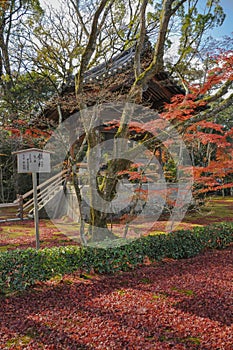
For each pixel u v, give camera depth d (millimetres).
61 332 2455
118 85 5984
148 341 2316
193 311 2801
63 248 3852
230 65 4359
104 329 2494
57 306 2959
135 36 7203
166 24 4172
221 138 4781
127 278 3734
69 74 6879
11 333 2457
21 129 6418
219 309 2822
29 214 9562
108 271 3926
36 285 3559
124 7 7867
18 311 2863
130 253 4070
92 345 2270
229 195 15711
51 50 6801
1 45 8641
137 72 4750
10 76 8562
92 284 3551
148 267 4184
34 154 4207
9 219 8930
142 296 3154
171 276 3754
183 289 3316
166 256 4621
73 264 3732
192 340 2328
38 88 7859
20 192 12984
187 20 6766
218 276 3701
